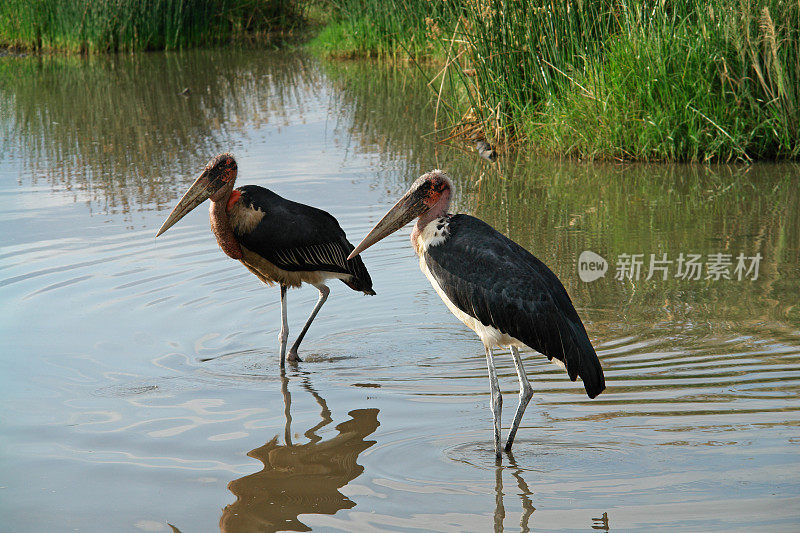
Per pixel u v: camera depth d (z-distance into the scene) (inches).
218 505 257.1
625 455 282.5
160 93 1115.9
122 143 840.3
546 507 252.4
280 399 335.3
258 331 408.8
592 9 761.0
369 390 343.3
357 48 1374.3
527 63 789.2
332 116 955.3
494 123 799.1
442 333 406.0
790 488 257.3
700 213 569.0
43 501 259.6
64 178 708.0
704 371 344.5
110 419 316.5
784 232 522.6
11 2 1510.8
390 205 597.3
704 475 267.3
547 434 300.2
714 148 687.7
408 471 276.8
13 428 308.0
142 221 580.4
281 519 248.7
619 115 714.8
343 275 406.9
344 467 280.1
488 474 273.4
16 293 446.9
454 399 332.8
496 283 285.6
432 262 304.8
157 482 270.5
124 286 459.2
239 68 1307.8
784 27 682.8
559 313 281.1
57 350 378.9
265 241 392.2
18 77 1250.0
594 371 279.0
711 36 696.4
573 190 641.6
